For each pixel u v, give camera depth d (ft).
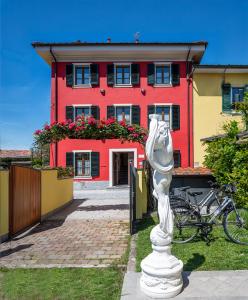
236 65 66.08
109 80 69.67
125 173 79.25
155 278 11.96
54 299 12.12
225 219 19.48
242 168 26.40
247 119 32.63
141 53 69.10
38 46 67.15
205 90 69.46
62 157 69.15
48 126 32.55
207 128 69.00
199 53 69.00
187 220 19.89
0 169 21.72
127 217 30.63
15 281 14.05
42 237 22.99
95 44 67.00
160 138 12.26
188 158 68.64
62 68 69.97
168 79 70.54
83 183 68.74
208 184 34.12
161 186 12.71
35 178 28.73
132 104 69.41
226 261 15.74
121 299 11.90
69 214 33.81
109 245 20.20
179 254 17.03
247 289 12.56
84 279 14.08
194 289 12.58
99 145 69.21
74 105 69.00
